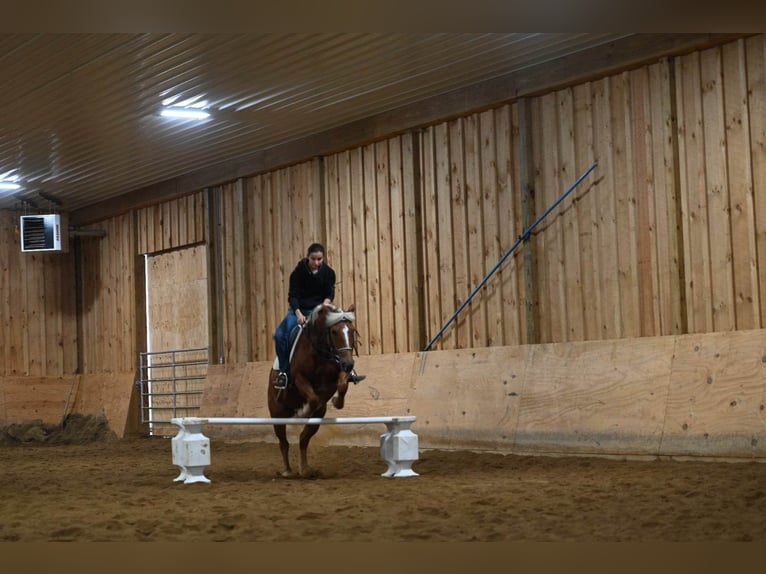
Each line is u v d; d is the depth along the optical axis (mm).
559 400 11547
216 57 11656
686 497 7434
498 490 8289
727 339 10117
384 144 14570
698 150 10797
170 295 19172
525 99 12547
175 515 7262
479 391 12555
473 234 13297
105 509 7781
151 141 15609
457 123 13547
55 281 21344
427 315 13898
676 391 10398
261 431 16000
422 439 13047
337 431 14406
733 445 9664
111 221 20672
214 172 17594
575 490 8094
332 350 9391
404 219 14211
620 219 11562
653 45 11016
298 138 15766
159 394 19031
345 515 7043
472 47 11547
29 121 14195
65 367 21297
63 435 20219
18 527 6934
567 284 12125
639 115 11375
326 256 15602
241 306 17234
